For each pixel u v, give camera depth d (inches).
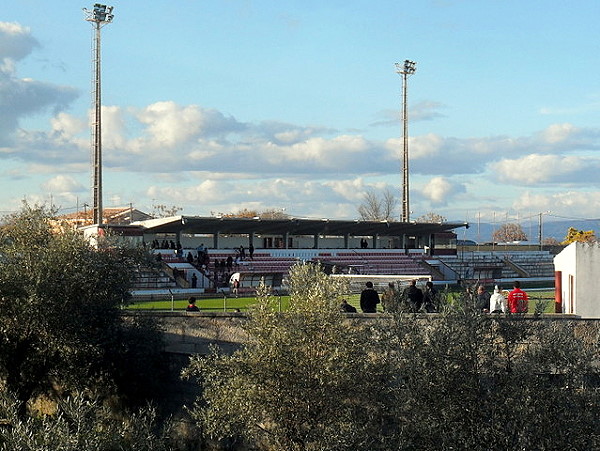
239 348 1055.0
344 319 832.3
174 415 1069.1
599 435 658.8
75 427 695.1
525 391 675.4
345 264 3006.9
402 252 3395.7
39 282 1038.4
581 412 667.4
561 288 1117.1
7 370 1064.8
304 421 799.7
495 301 1053.2
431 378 690.2
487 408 685.3
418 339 720.3
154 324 1099.3
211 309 1649.9
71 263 1075.9
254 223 2957.7
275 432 813.2
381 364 779.4
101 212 2942.9
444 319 723.4
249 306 868.0
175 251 2839.6
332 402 784.9
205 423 846.5
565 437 658.8
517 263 3508.9
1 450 666.8
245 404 805.2
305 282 853.8
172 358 1098.1
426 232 3459.6
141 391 1083.9
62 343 1050.1
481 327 712.4
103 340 1066.7
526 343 725.9
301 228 3149.6
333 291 832.3
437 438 677.9
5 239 1125.1
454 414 679.7
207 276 2714.1
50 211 1170.6
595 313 966.4
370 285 1131.9
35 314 1038.4
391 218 4980.3
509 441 659.4
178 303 1939.0
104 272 1103.0
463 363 695.7
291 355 800.9
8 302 1056.2
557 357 693.3
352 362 789.2
